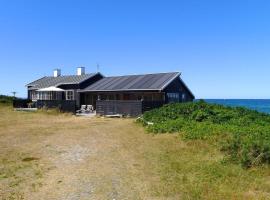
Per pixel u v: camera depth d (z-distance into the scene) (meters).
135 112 37.09
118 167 15.32
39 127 30.06
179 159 16.31
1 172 14.99
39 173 14.71
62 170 15.09
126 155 17.70
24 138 24.03
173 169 14.61
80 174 14.34
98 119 36.19
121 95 45.22
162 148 18.98
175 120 26.69
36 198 11.67
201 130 21.58
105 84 48.88
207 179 13.00
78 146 20.50
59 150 19.44
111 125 30.36
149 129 25.02
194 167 14.73
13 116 40.53
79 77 53.09
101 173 14.41
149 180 13.23
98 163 16.16
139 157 17.16
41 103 48.00
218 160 15.66
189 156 16.78
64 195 11.86
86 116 40.03
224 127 21.86
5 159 17.44
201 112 27.38
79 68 55.00
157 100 40.66
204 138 19.91
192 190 11.78
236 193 11.36
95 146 20.39
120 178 13.62
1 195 12.06
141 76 47.41
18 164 16.36
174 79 42.41
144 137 22.88
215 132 20.52
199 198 11.02
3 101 58.12
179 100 43.62
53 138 23.73
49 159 17.27
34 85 58.97
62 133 26.06
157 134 23.45
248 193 11.38
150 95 42.22
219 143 18.12
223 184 12.35
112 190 12.19
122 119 35.38
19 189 12.68
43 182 13.44
